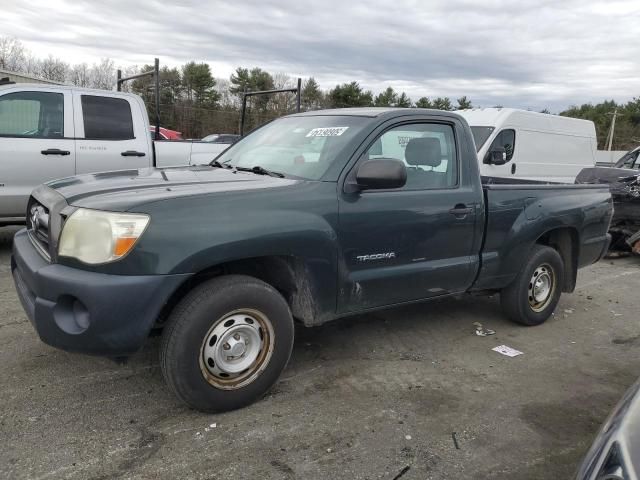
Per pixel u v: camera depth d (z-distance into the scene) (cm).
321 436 301
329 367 391
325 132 389
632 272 770
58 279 281
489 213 432
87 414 310
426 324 493
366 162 340
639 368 420
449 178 416
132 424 302
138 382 350
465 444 301
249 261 339
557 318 535
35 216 350
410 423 320
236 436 296
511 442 305
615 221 858
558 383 385
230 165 428
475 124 1116
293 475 266
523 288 477
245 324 315
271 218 313
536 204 470
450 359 417
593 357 438
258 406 330
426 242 392
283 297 342
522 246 462
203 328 297
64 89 675
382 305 385
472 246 426
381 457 285
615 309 578
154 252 279
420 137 402
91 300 274
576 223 505
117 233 275
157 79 995
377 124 376
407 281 385
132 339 281
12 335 413
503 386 375
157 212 283
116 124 710
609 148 6216
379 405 339
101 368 366
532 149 1155
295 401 338
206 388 304
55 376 353
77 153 675
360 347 431
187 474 262
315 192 337
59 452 274
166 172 389
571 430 322
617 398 366
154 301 280
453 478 271
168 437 292
